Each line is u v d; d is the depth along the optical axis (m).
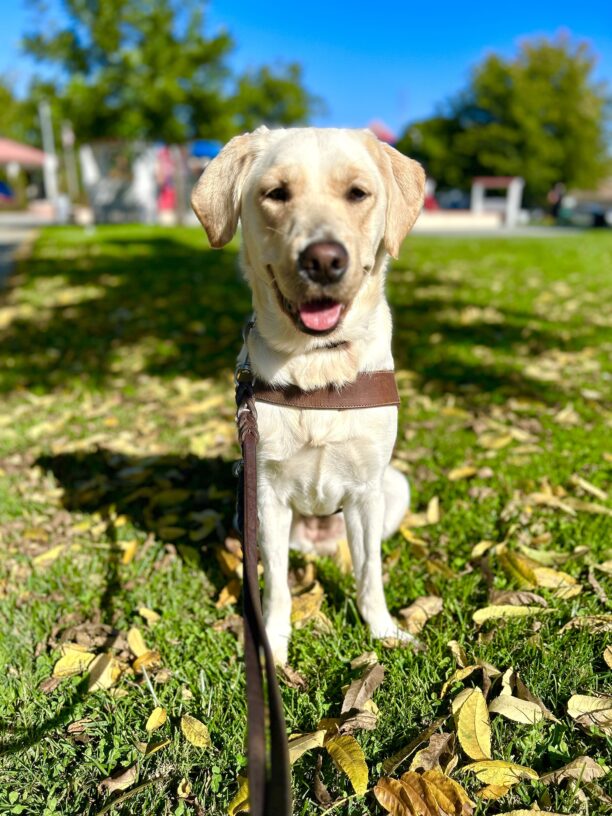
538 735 0.53
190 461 1.08
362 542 0.68
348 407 0.62
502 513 0.87
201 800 0.49
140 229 5.84
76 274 3.14
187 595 0.75
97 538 0.88
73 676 0.63
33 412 1.36
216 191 0.67
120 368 1.62
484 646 0.62
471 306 2.16
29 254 4.06
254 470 0.54
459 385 1.39
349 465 0.65
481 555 0.79
